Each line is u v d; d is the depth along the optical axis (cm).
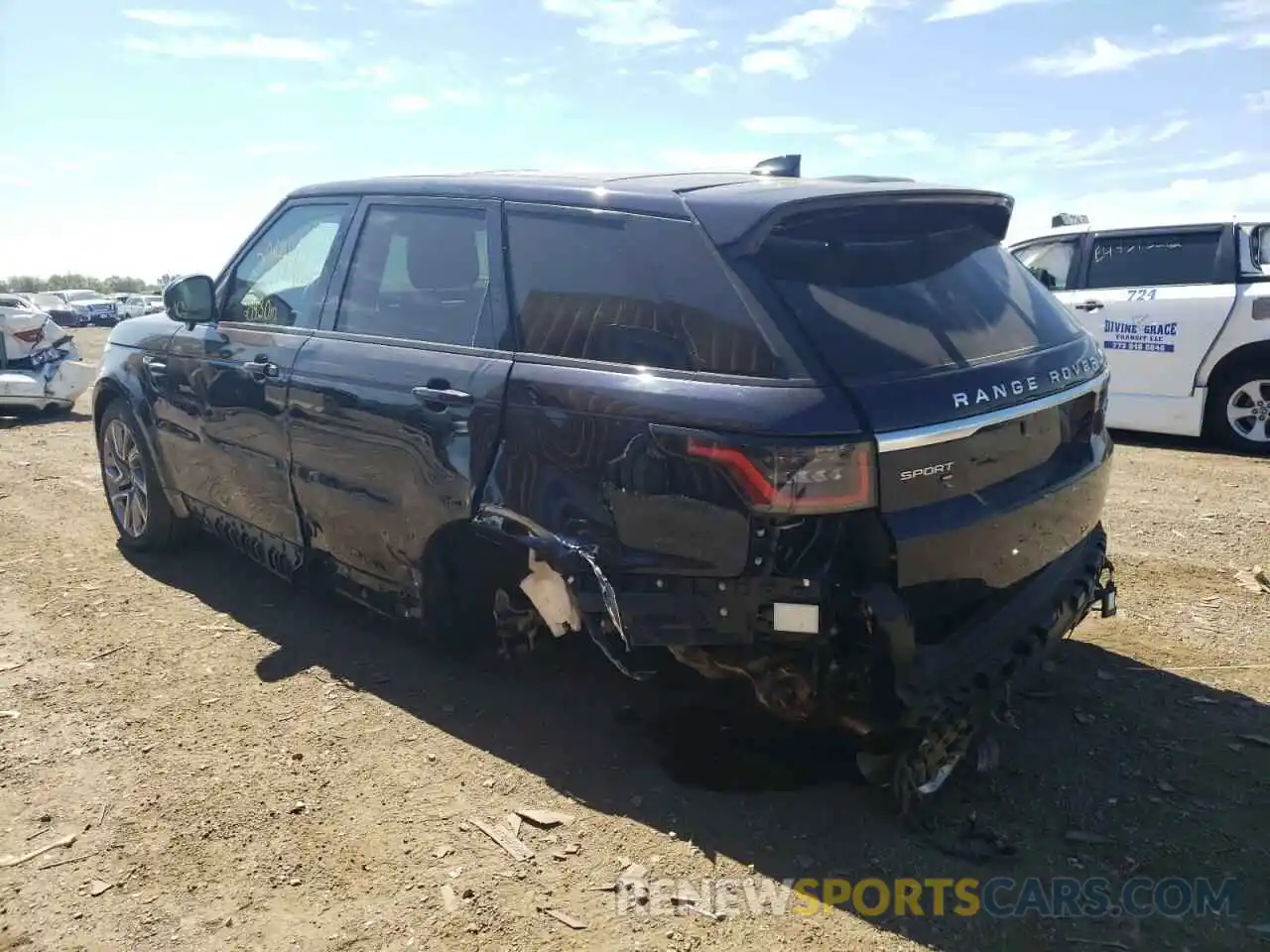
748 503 284
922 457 289
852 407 280
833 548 282
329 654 444
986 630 310
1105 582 395
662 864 300
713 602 296
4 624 479
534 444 336
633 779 344
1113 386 909
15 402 1108
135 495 573
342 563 433
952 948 266
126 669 430
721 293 304
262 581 535
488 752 363
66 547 597
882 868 298
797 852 305
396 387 386
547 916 278
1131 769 349
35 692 409
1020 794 335
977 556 307
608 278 335
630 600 310
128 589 525
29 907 283
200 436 500
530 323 354
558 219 358
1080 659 433
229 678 421
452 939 270
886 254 330
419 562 388
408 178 433
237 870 299
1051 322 374
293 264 471
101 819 323
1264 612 482
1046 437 339
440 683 416
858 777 342
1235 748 361
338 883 293
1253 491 709
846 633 285
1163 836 312
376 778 346
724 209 315
